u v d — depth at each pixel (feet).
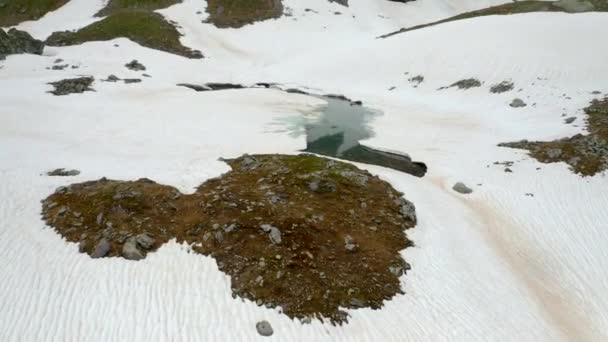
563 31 146.61
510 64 136.98
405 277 51.37
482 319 46.68
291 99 144.66
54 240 52.49
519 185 76.43
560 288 54.70
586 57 128.88
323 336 41.42
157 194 63.16
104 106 121.60
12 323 39.65
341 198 66.54
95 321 40.32
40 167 74.18
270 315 43.04
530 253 60.80
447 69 148.15
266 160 81.66
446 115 121.70
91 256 49.60
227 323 41.39
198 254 50.93
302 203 63.16
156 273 47.32
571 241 62.18
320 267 49.88
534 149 88.17
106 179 69.36
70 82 137.69
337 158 93.81
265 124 116.06
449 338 43.39
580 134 89.20
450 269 54.19
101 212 57.47
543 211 68.74
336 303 45.42
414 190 75.66
